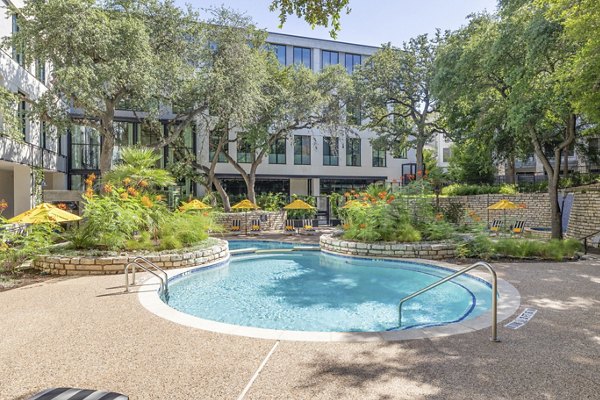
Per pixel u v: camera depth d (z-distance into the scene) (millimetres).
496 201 21797
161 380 3691
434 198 21203
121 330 5141
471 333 4914
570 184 20016
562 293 6953
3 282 7996
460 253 11312
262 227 21438
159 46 17312
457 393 3387
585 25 8930
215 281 9914
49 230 10203
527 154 23859
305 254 14141
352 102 25766
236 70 18328
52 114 14188
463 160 29234
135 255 9758
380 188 16297
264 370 3895
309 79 23047
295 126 23641
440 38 24766
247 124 20828
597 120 10664
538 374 3742
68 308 6191
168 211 12320
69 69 12094
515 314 5711
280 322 6691
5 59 14703
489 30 13727
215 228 13703
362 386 3535
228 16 19203
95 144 23562
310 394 3395
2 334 5008
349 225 15094
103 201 10477
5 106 11812
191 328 5211
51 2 12391
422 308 7445
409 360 4109
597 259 10828
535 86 12922
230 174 27906
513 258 10953
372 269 11438
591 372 3775
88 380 3707
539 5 10750
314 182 31328
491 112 16297
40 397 2605
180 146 22688
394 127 29125
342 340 4711
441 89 15914
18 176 17203
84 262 9078
